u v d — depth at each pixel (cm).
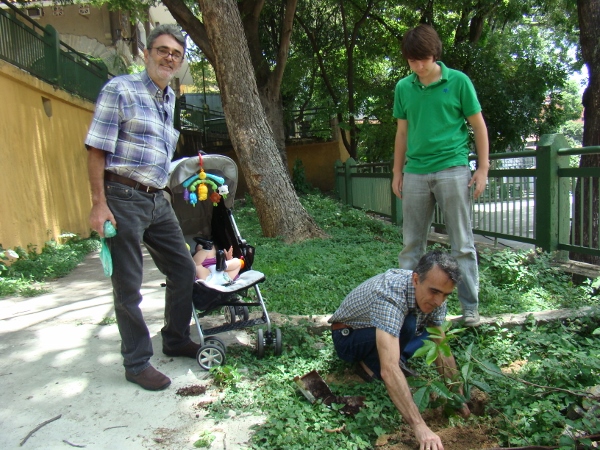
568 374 329
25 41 929
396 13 1919
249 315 477
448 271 283
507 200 656
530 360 352
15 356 420
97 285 687
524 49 1848
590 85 746
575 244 578
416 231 435
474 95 397
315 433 290
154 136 342
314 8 1967
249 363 388
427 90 403
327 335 432
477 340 416
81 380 370
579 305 471
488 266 593
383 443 288
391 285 307
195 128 2352
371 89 1886
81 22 1773
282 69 1465
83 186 1220
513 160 672
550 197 585
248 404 329
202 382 362
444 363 336
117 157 331
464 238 411
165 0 1005
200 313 408
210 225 493
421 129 409
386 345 290
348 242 862
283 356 390
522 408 308
